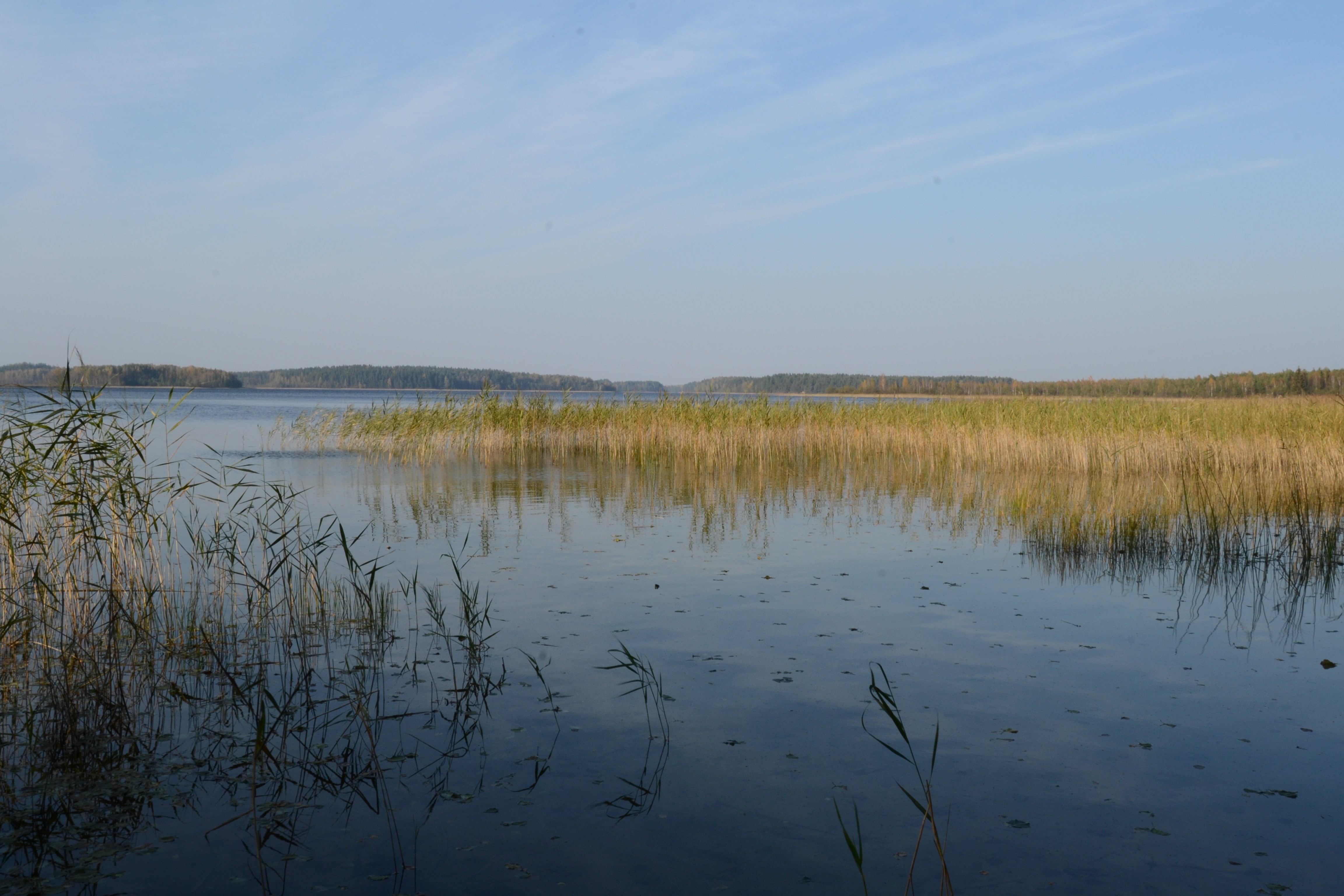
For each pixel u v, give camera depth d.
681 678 5.89
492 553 10.13
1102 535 10.90
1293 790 4.27
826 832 3.88
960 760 4.61
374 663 6.23
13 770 4.57
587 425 25.17
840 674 5.97
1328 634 6.95
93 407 7.18
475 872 3.54
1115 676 5.94
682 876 3.51
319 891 3.39
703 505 14.20
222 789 4.34
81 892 3.40
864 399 26.20
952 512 13.41
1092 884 3.45
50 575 6.99
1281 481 15.13
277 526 11.48
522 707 5.39
